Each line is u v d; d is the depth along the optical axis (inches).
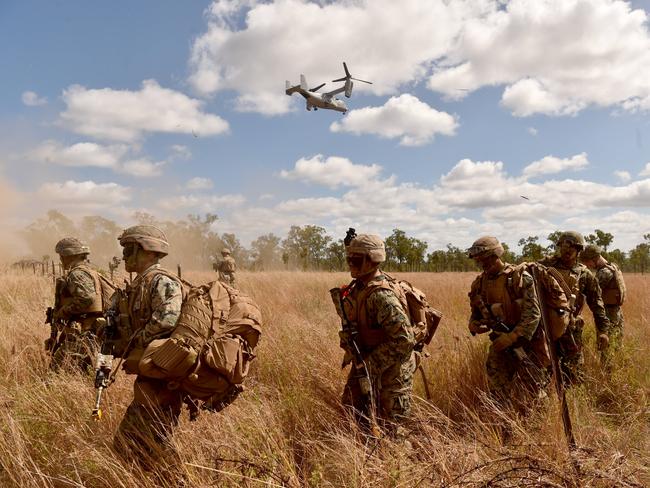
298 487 113.4
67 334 204.4
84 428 143.6
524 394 165.5
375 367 143.3
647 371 215.8
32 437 140.9
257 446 133.3
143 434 120.6
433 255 2273.6
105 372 126.3
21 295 379.9
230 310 127.6
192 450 126.6
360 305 146.3
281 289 481.4
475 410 163.8
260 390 177.9
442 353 215.0
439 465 112.7
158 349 116.2
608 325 220.8
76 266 209.8
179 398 127.2
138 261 129.9
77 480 121.1
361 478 113.7
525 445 127.2
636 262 2094.0
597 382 204.2
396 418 140.9
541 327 172.4
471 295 185.6
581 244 213.5
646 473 121.7
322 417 157.8
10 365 199.0
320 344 222.2
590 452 114.4
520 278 172.4
